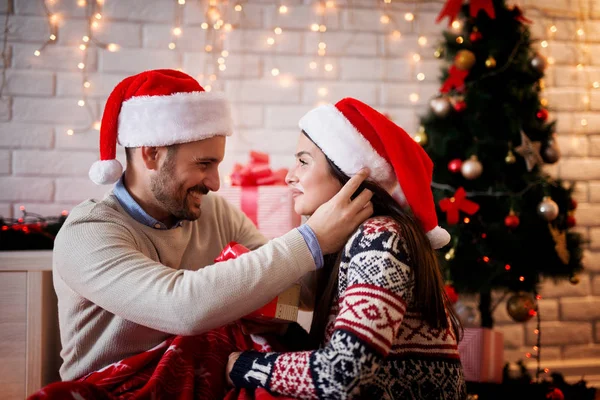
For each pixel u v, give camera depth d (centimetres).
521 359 234
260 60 230
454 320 121
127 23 223
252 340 121
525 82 192
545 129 194
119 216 117
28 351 162
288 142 232
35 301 163
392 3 237
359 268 98
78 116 221
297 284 114
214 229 138
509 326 239
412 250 102
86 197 222
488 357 191
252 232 150
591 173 243
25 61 217
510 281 191
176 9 225
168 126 115
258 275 99
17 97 217
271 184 183
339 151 110
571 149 245
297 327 121
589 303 245
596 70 245
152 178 118
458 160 188
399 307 95
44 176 219
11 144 217
